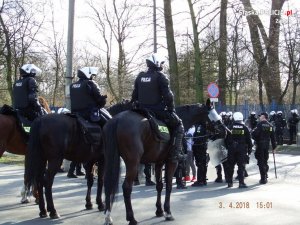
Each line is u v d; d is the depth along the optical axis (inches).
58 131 338.0
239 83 1326.3
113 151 300.8
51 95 1581.0
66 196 459.5
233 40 1154.7
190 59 1389.0
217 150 547.8
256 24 1197.7
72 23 670.5
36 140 336.8
